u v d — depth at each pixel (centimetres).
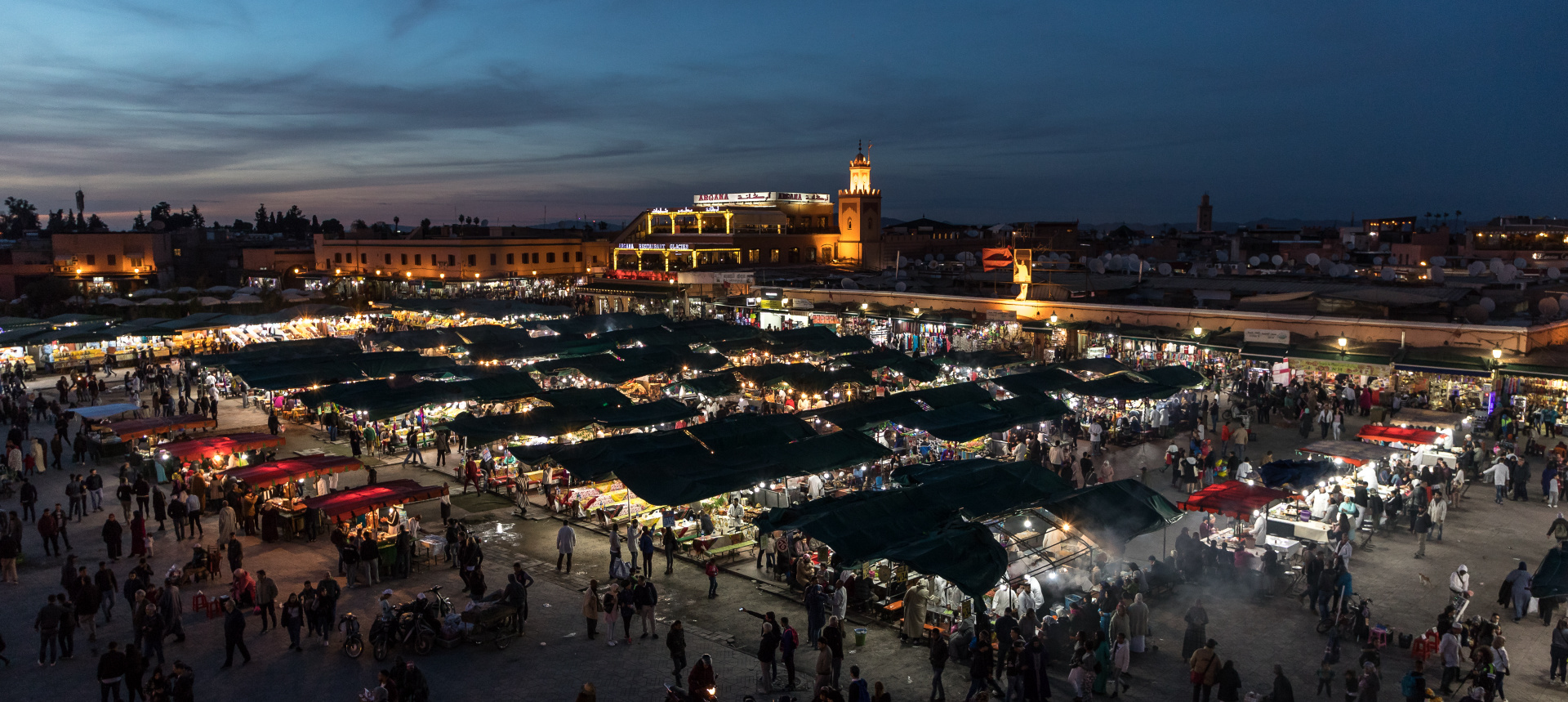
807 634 2198
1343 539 2491
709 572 2409
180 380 4750
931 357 4588
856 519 2264
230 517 2702
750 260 9344
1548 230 9162
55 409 4259
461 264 10094
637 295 7969
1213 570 2444
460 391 3741
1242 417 3659
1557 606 2183
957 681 1967
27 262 10131
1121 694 1883
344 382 4056
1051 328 5312
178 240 12125
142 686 1883
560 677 1994
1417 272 6631
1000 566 2078
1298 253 11000
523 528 2936
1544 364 3878
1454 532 2789
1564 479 3075
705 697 1764
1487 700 1786
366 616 2277
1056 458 3350
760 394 4341
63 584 2227
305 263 11425
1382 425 3381
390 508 2834
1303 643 2109
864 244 9838
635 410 3575
